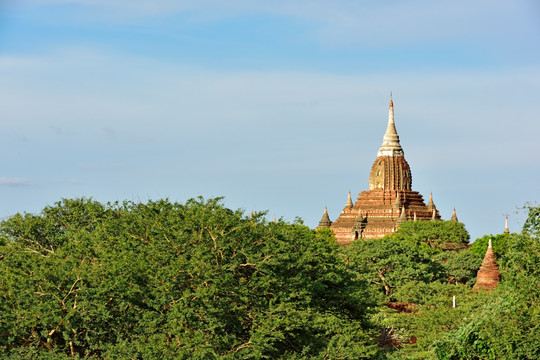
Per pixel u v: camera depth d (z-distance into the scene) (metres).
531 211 86.94
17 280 87.31
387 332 140.25
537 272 85.69
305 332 91.44
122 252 88.94
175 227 90.44
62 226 114.75
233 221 90.81
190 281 85.56
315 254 103.19
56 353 85.50
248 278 90.69
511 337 85.31
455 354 89.62
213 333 82.75
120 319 86.75
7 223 112.88
